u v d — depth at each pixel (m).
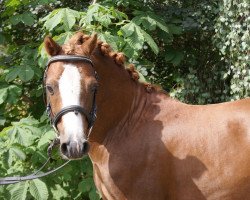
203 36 5.25
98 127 2.96
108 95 2.95
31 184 3.94
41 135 4.04
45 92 3.06
